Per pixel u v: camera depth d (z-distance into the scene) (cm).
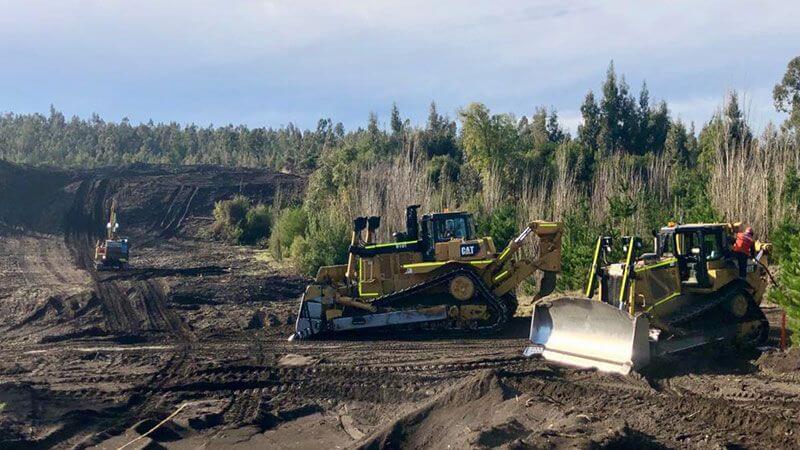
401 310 2183
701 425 1146
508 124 5647
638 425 1159
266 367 1769
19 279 3944
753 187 2833
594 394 1330
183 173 8269
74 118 16212
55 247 5491
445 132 7756
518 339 2011
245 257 5122
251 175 8231
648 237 2844
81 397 1548
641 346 1474
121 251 4372
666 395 1310
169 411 1455
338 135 12131
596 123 6850
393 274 2275
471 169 5669
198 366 1803
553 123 7862
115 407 1471
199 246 5862
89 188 7419
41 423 1362
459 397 1271
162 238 6219
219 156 11956
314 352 1953
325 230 4081
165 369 1803
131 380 1697
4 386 1539
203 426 1379
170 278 3819
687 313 1603
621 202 2919
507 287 2228
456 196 4459
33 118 15675
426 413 1249
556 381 1430
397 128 8962
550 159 5422
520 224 3441
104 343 2239
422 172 4531
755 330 1650
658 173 4100
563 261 2862
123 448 1247
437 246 2242
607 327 1540
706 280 1620
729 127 3412
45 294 3253
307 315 2208
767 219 2748
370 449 1166
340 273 2419
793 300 1580
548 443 997
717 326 1636
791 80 4512
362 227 2377
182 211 6919
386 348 1967
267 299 3244
